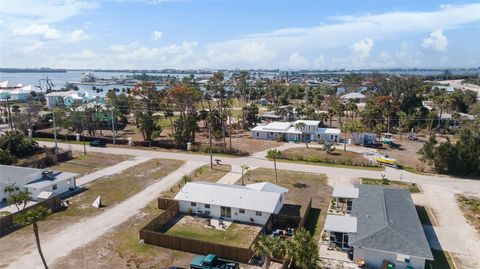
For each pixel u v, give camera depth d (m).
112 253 37.78
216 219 46.31
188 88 116.12
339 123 114.38
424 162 72.12
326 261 36.47
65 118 99.69
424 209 50.25
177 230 43.28
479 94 193.00
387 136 99.88
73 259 36.47
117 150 84.25
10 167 55.81
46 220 45.69
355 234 37.34
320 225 44.88
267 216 44.34
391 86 143.25
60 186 54.94
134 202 51.97
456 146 67.69
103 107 116.19
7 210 48.44
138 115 103.94
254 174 65.81
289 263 33.91
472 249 39.47
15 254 37.28
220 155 80.44
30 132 98.25
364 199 46.72
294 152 82.44
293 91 199.12
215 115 98.62
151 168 69.00
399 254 34.28
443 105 121.69
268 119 130.00
